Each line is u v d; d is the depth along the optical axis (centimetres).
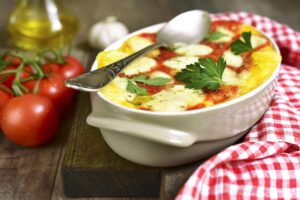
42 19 90
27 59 74
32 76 75
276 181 60
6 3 108
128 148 61
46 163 70
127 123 58
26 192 65
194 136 59
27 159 70
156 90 63
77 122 70
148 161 62
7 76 76
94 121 59
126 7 107
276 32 84
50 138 72
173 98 61
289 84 75
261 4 116
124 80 63
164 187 60
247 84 63
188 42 74
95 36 92
